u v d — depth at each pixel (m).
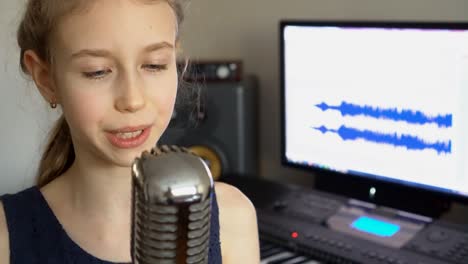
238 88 1.59
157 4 0.54
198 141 1.61
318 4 1.61
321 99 1.44
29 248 0.69
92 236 0.68
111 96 0.54
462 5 1.38
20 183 1.37
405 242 1.23
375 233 1.28
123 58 0.53
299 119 1.50
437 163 1.27
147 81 0.54
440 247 1.20
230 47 1.79
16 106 1.34
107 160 0.58
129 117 0.54
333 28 1.38
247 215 0.82
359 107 1.37
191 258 0.36
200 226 0.35
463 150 1.23
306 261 1.25
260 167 1.79
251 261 0.82
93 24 0.53
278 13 1.69
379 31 1.30
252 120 1.67
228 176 1.59
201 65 1.61
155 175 0.34
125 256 0.68
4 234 0.69
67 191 0.70
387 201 1.38
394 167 1.35
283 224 1.36
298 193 1.48
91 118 0.54
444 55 1.21
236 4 1.76
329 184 1.50
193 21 1.81
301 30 1.44
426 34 1.23
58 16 0.55
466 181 1.24
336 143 1.44
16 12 1.29
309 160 1.50
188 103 1.43
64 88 0.56
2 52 1.33
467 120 1.21
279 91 1.60
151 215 0.34
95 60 0.53
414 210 1.35
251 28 1.75
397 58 1.29
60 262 0.68
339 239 1.28
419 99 1.27
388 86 1.31
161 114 0.56
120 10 0.53
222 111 1.60
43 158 0.77
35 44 0.64
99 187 0.67
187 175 0.34
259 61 1.75
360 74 1.35
